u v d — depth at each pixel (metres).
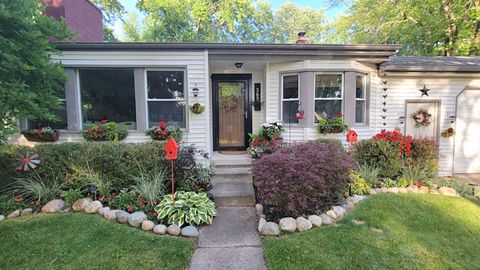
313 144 4.29
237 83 6.92
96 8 8.00
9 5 3.08
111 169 4.09
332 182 3.62
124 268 2.42
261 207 3.89
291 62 5.87
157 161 4.13
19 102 3.18
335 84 5.88
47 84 3.57
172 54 5.46
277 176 3.50
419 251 2.72
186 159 4.29
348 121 5.87
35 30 3.21
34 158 3.96
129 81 5.54
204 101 5.57
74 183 3.99
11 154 4.08
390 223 3.33
